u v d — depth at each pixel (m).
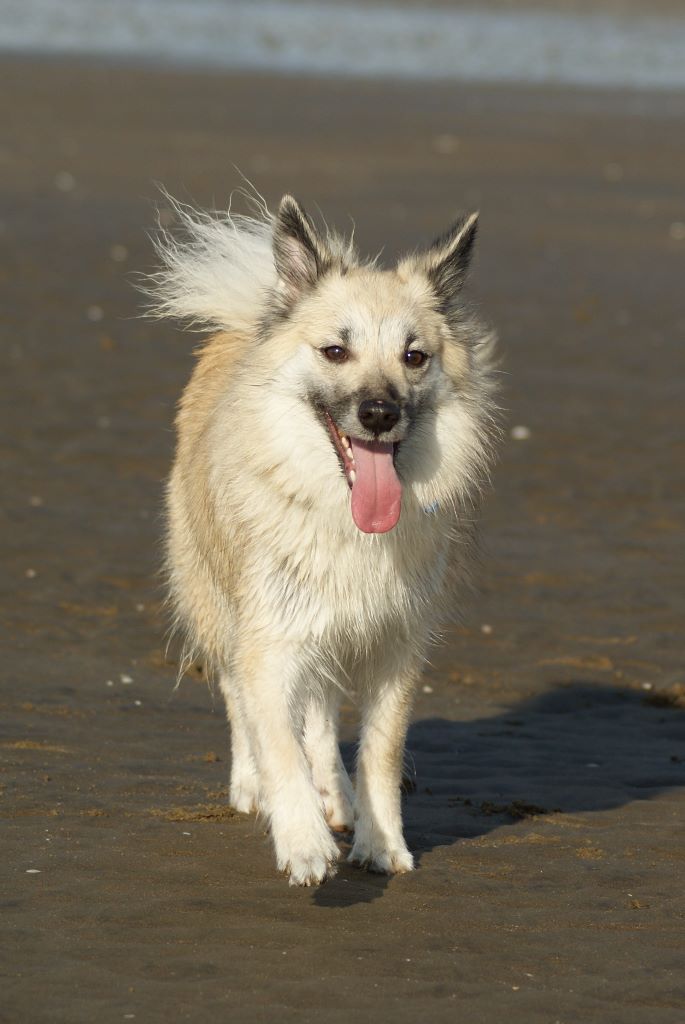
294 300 9.76
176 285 11.55
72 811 9.98
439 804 10.80
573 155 45.19
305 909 8.59
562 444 20.94
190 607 11.06
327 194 36.81
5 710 12.05
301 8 93.31
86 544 16.48
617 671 14.16
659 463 20.42
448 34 81.81
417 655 9.71
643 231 35.66
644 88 62.34
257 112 50.03
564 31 86.69
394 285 9.83
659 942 8.26
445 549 9.88
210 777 10.97
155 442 20.22
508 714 13.11
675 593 16.12
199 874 9.04
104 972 7.54
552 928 8.45
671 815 10.62
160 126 45.97
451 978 7.66
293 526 9.27
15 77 53.94
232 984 7.46
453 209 36.03
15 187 36.22
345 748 12.41
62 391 22.06
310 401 9.41
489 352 10.55
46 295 27.22
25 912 8.27
